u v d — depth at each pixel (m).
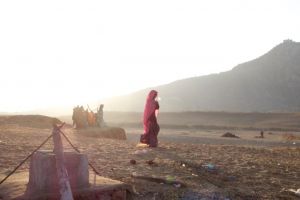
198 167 16.34
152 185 12.95
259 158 20.50
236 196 13.00
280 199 13.20
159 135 61.34
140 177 13.67
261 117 146.62
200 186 13.42
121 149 20.48
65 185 9.30
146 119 21.97
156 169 15.43
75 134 29.69
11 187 10.05
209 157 19.38
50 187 9.62
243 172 16.39
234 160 19.03
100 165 15.59
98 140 25.42
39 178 9.63
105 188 10.32
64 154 10.06
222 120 142.88
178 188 12.92
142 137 22.09
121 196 10.70
